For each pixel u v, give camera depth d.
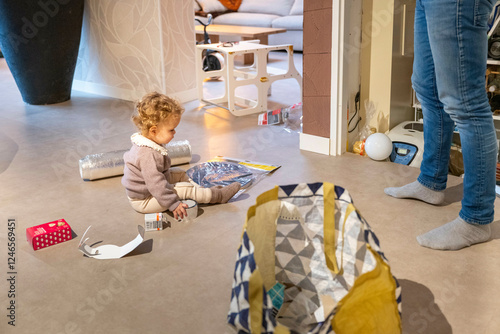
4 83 4.82
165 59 3.78
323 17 2.46
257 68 3.50
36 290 1.58
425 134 2.00
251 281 1.05
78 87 4.53
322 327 1.02
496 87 2.53
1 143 3.03
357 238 1.26
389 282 1.08
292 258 1.42
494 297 1.48
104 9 4.04
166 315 1.45
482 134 1.64
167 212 2.09
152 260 1.73
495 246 1.75
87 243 1.86
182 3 3.83
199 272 1.66
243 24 6.63
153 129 1.99
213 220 2.00
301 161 2.59
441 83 1.67
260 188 2.28
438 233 1.75
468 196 1.72
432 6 1.60
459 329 1.36
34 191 2.33
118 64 4.09
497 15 2.41
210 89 4.39
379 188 2.23
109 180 2.45
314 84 2.61
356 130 2.78
